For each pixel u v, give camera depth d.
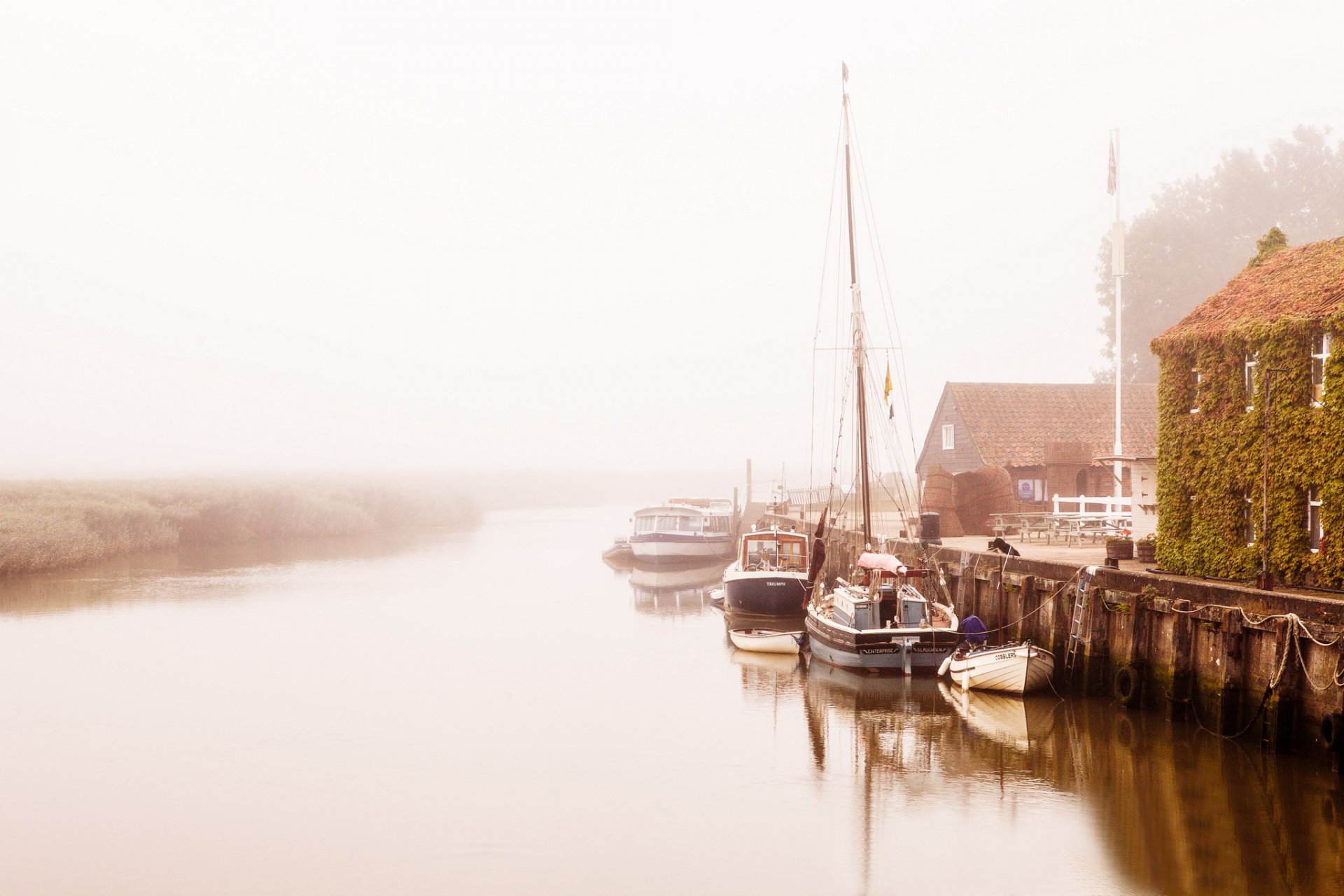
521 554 68.06
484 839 18.00
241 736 24.17
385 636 36.91
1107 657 24.42
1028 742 23.17
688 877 16.36
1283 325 22.12
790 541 42.75
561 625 39.72
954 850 17.25
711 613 43.22
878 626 29.92
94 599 43.66
